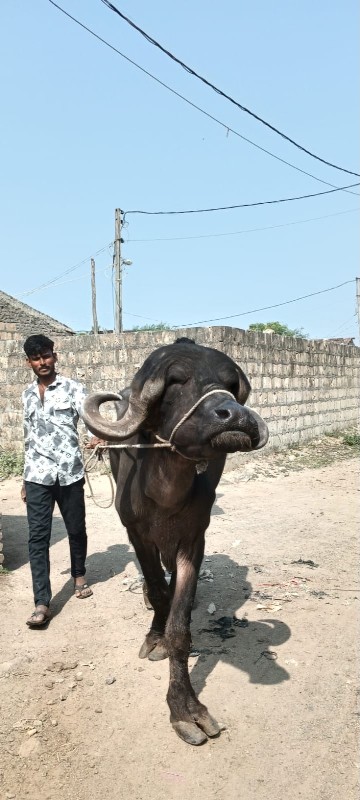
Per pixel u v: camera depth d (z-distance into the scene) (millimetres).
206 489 3730
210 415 2939
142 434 3607
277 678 4027
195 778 3197
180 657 3551
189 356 3258
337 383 16438
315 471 11516
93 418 3346
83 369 12438
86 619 4883
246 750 3383
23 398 5090
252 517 7992
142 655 4305
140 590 5422
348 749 3375
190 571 3740
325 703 3762
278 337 13438
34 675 4109
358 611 4984
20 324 28938
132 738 3502
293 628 4695
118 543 6789
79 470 5102
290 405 13930
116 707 3777
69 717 3699
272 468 11578
